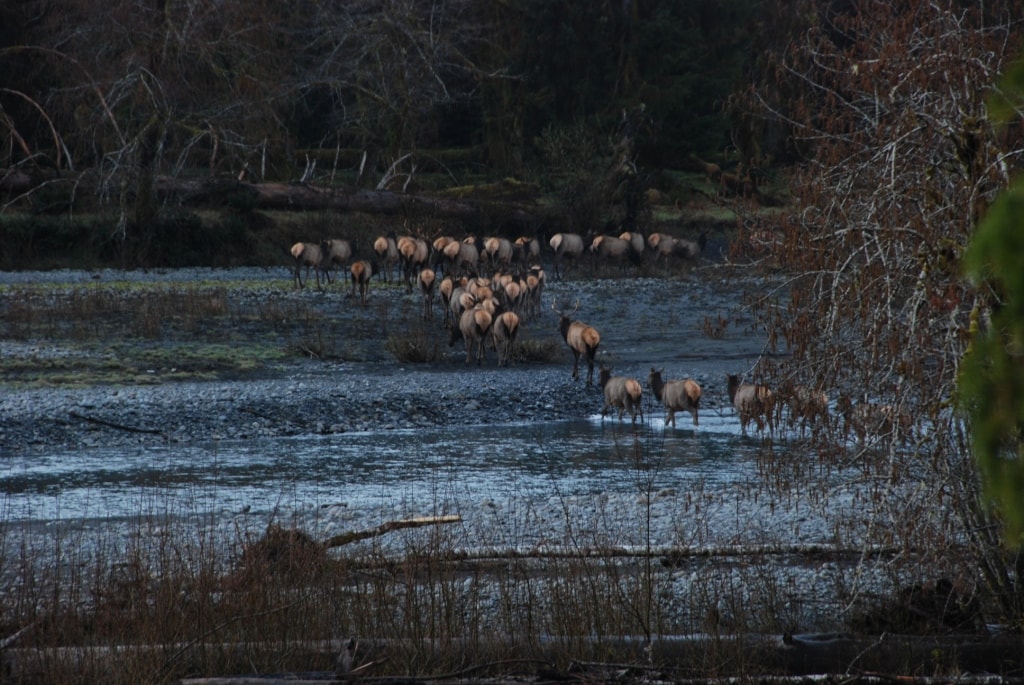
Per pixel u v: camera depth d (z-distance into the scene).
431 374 82.06
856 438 32.41
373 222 163.25
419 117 185.50
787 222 27.20
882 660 24.30
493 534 37.97
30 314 96.56
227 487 48.94
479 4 193.38
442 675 22.52
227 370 81.31
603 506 42.81
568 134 179.50
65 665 22.88
